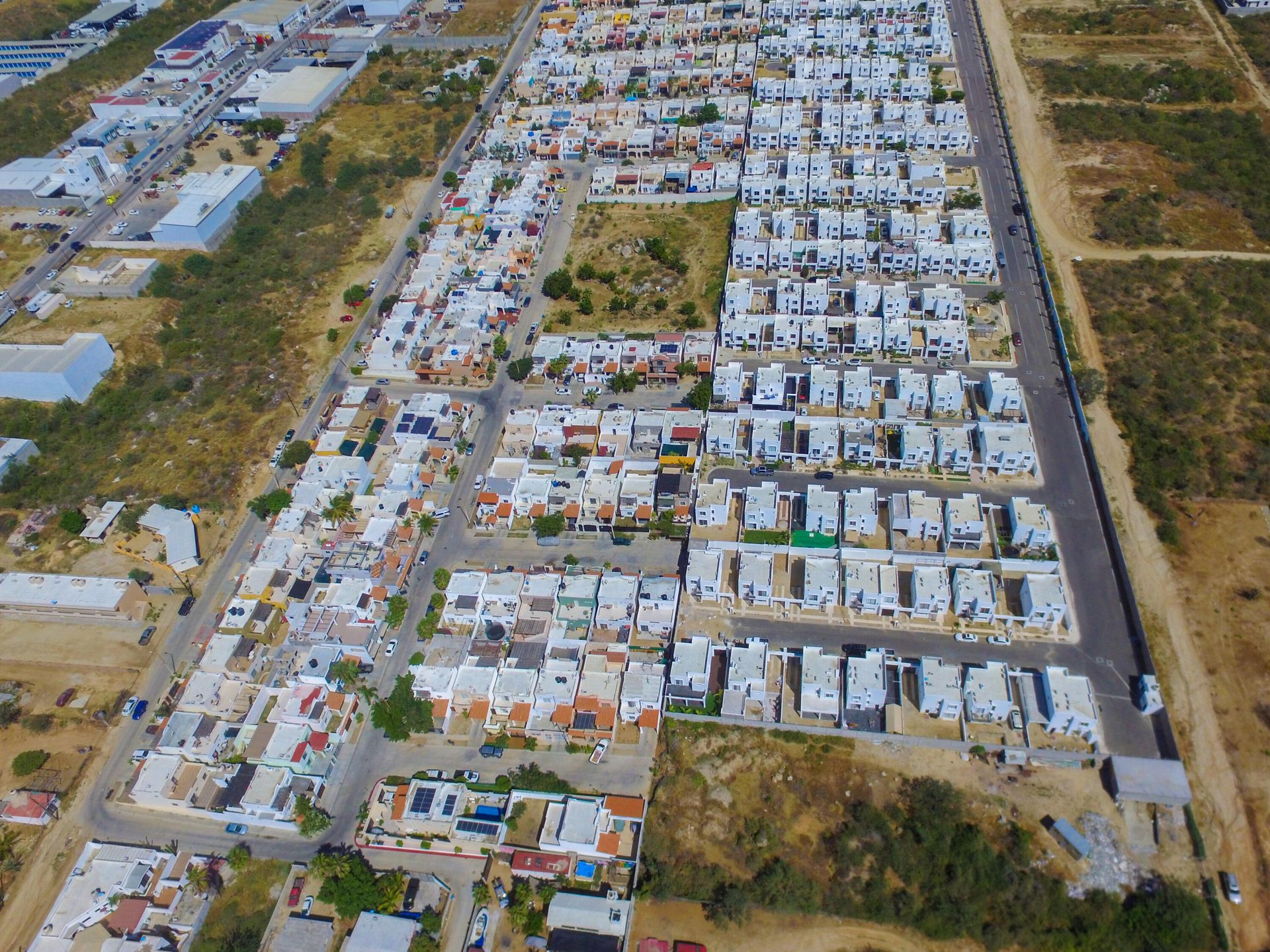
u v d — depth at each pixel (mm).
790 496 169750
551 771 135875
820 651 143250
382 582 161500
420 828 130375
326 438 191875
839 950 115875
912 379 185750
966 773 130000
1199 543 155125
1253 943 112062
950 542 156625
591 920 117812
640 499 167250
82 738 147375
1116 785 124625
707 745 136500
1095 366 189875
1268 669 137125
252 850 131625
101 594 163750
